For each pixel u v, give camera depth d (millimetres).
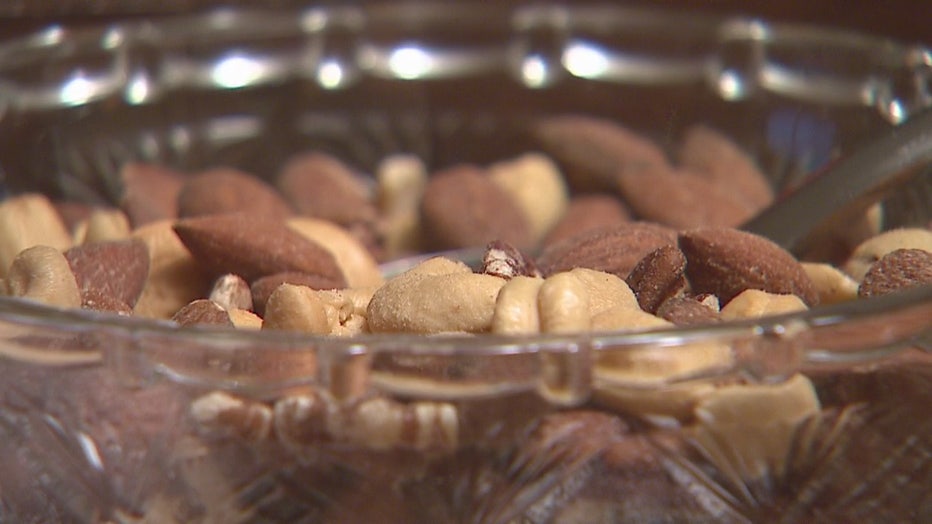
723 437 140
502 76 333
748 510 145
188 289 195
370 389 135
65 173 289
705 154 304
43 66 290
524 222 288
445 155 338
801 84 300
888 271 171
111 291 180
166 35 316
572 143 312
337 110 332
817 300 178
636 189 284
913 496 151
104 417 145
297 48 328
